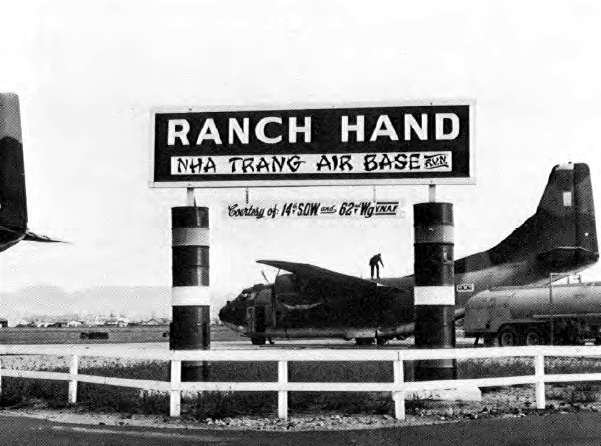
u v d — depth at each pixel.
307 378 19.42
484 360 28.42
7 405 16.14
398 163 15.79
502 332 38.09
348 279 38.94
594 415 14.25
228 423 13.59
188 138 16.39
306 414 14.55
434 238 15.57
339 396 15.98
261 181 16.14
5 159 19.98
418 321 15.66
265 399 15.49
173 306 16.22
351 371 21.50
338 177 15.95
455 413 14.61
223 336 67.62
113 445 11.15
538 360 15.46
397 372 14.00
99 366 27.22
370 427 12.98
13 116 20.25
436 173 15.67
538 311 36.69
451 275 15.63
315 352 14.03
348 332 40.41
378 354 14.05
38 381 18.38
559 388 19.70
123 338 67.88
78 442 11.43
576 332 35.59
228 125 16.28
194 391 15.13
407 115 15.81
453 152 15.64
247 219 16.33
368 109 15.92
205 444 11.25
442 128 15.71
